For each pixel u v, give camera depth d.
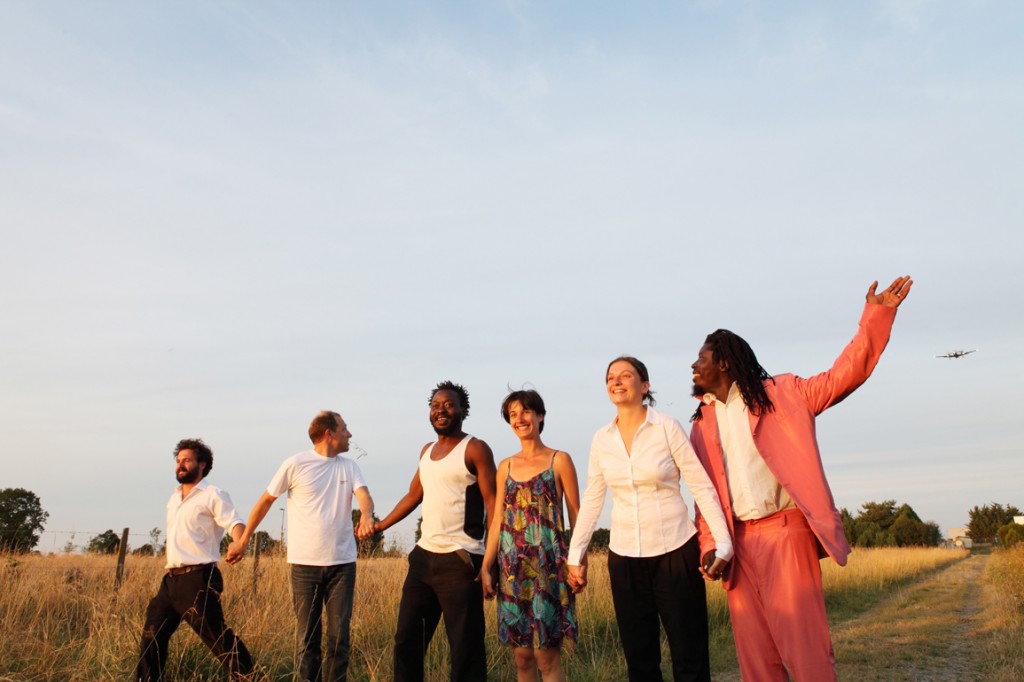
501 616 4.57
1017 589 14.02
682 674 3.89
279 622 6.73
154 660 5.37
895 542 63.19
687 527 3.99
